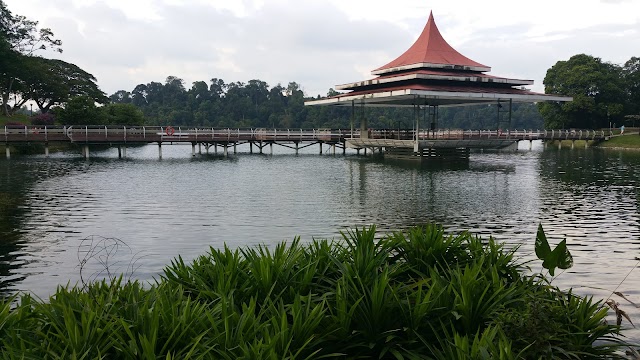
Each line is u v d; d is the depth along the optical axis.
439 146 39.34
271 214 15.84
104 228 13.58
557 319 5.36
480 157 47.28
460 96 39.31
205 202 18.34
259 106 137.75
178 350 4.09
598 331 5.41
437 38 49.72
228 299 4.81
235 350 4.05
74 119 55.59
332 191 21.62
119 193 20.66
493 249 6.84
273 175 28.66
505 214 15.92
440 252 6.75
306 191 21.64
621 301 7.73
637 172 30.61
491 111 138.50
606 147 62.97
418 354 4.86
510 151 58.59
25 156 42.31
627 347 5.93
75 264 10.02
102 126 46.12
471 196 20.11
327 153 52.19
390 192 21.28
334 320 4.79
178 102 136.12
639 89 78.12
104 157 43.41
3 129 40.09
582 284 8.60
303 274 5.70
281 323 4.26
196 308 4.50
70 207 17.05
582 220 14.85
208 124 124.75
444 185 23.94
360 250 6.10
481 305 5.20
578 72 70.94
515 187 23.12
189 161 39.72
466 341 4.21
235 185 23.75
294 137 49.38
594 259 10.28
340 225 14.08
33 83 67.38
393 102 48.72
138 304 4.66
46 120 57.81
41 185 23.09
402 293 5.62
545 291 6.27
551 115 76.88
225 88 159.00
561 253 6.18
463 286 5.07
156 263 10.18
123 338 4.21
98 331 4.07
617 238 12.34
